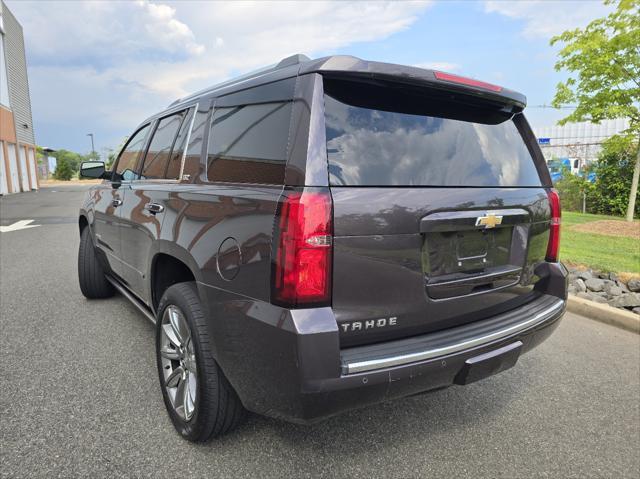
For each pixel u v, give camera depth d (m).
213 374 2.29
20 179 29.23
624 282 5.85
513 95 2.57
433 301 2.18
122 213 3.64
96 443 2.48
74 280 5.94
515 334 2.37
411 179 2.13
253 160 2.17
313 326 1.79
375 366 1.88
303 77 2.03
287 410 1.90
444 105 2.42
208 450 2.45
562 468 2.44
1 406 2.82
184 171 2.84
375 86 2.16
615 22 9.34
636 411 3.03
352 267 1.90
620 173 12.44
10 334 3.99
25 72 32.41
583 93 10.19
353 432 2.69
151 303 3.15
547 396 3.21
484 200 2.34
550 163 14.75
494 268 2.47
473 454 2.53
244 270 2.01
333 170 1.92
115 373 3.28
